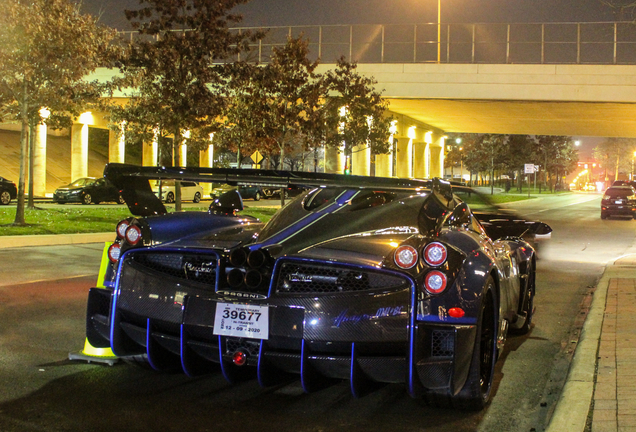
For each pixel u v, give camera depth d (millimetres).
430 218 3521
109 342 4039
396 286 3260
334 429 3471
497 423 3635
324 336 3279
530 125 42625
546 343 5684
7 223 16328
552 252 13852
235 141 25062
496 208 5469
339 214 4062
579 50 29219
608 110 32625
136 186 4352
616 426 3371
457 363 3250
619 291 8008
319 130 25188
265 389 4117
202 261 3609
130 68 18734
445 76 30594
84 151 36031
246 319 3393
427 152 46438
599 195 78438
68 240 13828
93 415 3588
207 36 17859
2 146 47250
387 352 3307
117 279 3836
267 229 4012
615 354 4879
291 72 24016
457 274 3350
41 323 5816
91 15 16609
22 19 14836
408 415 3711
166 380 4250
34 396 3881
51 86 16375
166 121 18516
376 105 27953
